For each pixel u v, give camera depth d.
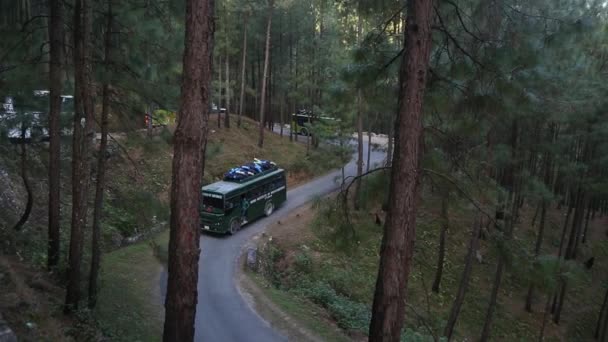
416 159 7.34
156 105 14.67
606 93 17.55
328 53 30.94
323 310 17.55
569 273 8.88
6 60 13.22
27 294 10.61
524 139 17.23
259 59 44.09
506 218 17.83
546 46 8.42
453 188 9.58
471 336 20.94
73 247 12.20
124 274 17.59
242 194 24.61
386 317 7.45
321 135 27.28
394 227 7.38
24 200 18.59
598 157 20.72
